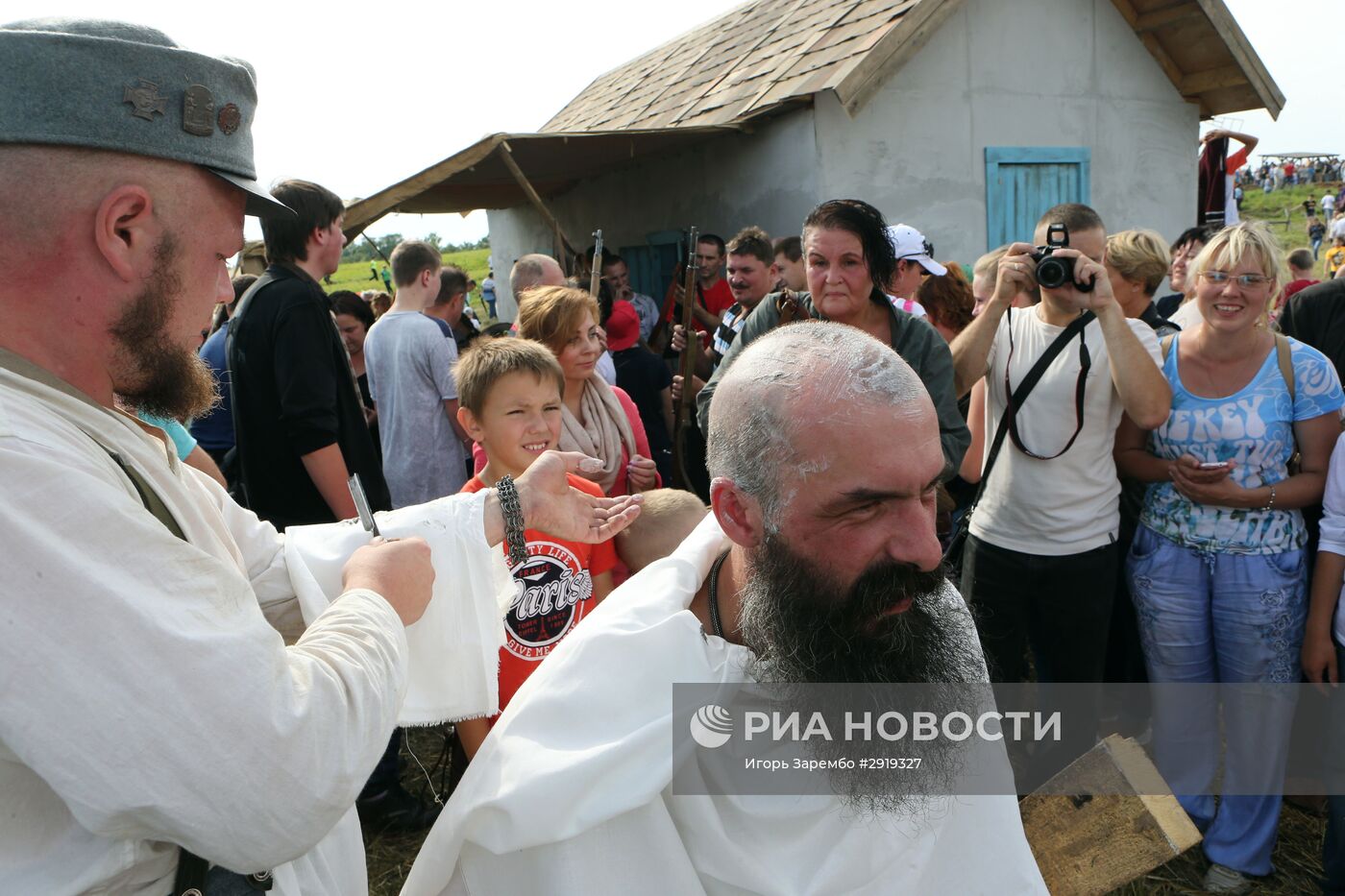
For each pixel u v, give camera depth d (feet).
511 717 4.14
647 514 7.34
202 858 3.32
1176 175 24.67
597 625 4.22
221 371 11.87
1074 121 23.16
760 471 3.72
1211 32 22.16
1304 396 8.71
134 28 3.19
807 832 4.15
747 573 3.99
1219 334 8.77
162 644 2.79
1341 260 48.42
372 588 3.98
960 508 12.84
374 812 10.25
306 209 9.77
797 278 16.08
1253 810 8.95
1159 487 9.48
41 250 3.04
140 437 3.44
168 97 3.18
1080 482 9.50
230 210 3.53
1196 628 9.15
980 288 13.93
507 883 4.09
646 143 23.53
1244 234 8.50
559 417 8.41
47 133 2.95
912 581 3.71
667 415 15.38
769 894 4.05
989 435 10.22
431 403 12.55
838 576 3.70
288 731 2.95
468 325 21.76
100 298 3.16
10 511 2.69
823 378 3.59
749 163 23.00
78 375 3.23
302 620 4.65
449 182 26.50
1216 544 8.87
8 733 2.68
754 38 28.07
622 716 4.02
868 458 3.51
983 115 22.11
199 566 3.03
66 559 2.72
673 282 21.13
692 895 4.07
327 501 9.74
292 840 3.05
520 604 7.11
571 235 36.19
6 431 2.82
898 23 19.01
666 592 4.34
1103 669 10.43
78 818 2.82
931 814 4.32
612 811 3.82
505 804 3.84
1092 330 9.39
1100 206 23.85
